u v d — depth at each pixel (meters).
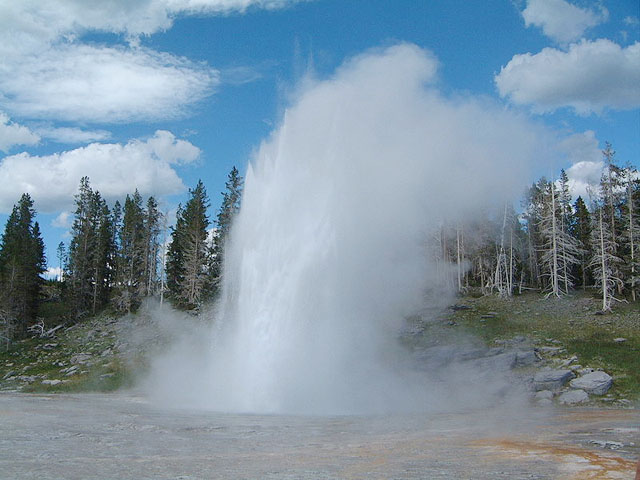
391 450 10.55
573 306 48.94
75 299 65.25
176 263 70.88
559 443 11.52
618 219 59.25
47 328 63.00
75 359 45.16
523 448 10.73
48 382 35.72
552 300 52.19
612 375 28.83
